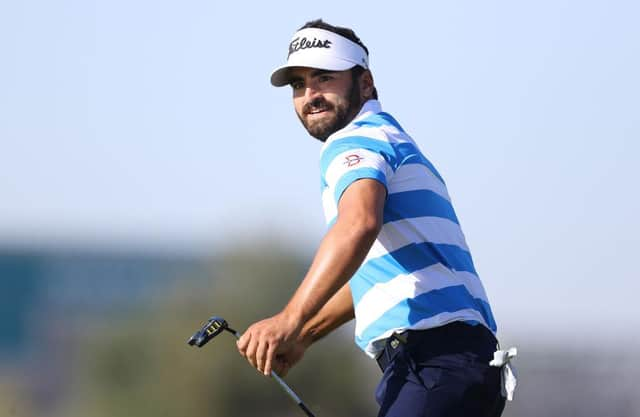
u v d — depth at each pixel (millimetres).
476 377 17219
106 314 100688
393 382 17375
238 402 87312
